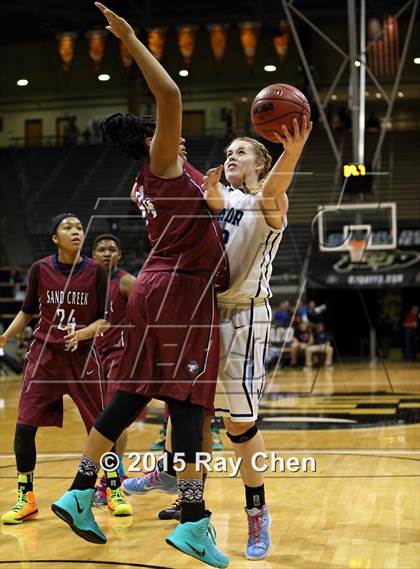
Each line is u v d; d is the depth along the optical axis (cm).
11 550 388
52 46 3050
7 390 1515
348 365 2044
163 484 454
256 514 376
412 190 2231
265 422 880
